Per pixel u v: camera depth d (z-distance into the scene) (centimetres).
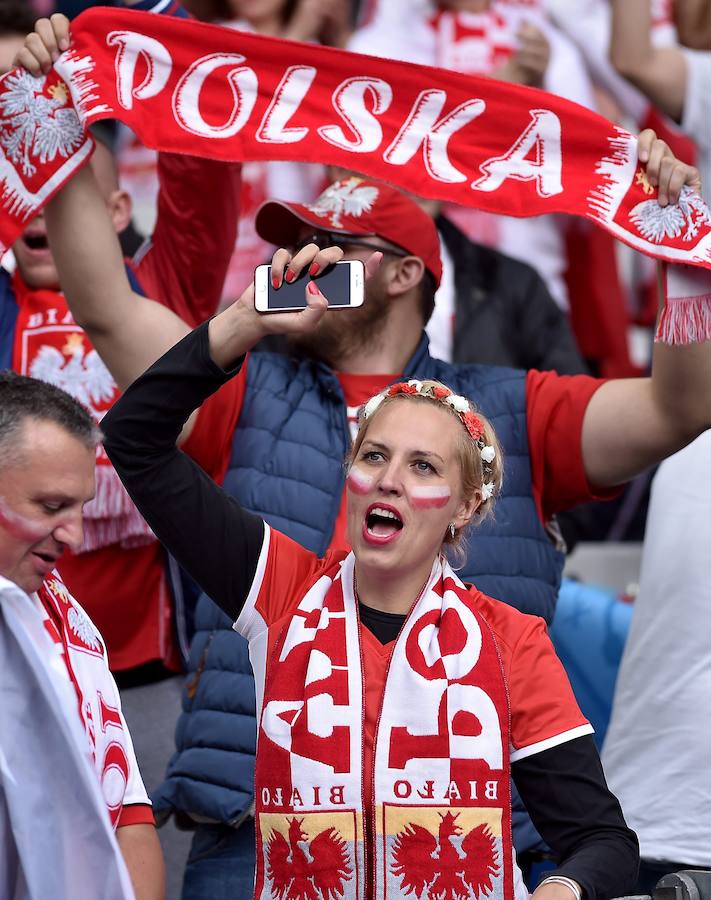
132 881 845
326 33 1912
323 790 822
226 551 884
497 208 1074
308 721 834
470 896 805
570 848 818
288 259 864
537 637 864
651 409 1099
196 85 1077
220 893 1048
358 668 847
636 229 1054
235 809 1038
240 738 1057
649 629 1173
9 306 1336
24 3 1469
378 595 874
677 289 1052
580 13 2005
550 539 1184
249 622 885
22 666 745
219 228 1316
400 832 812
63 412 798
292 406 1150
